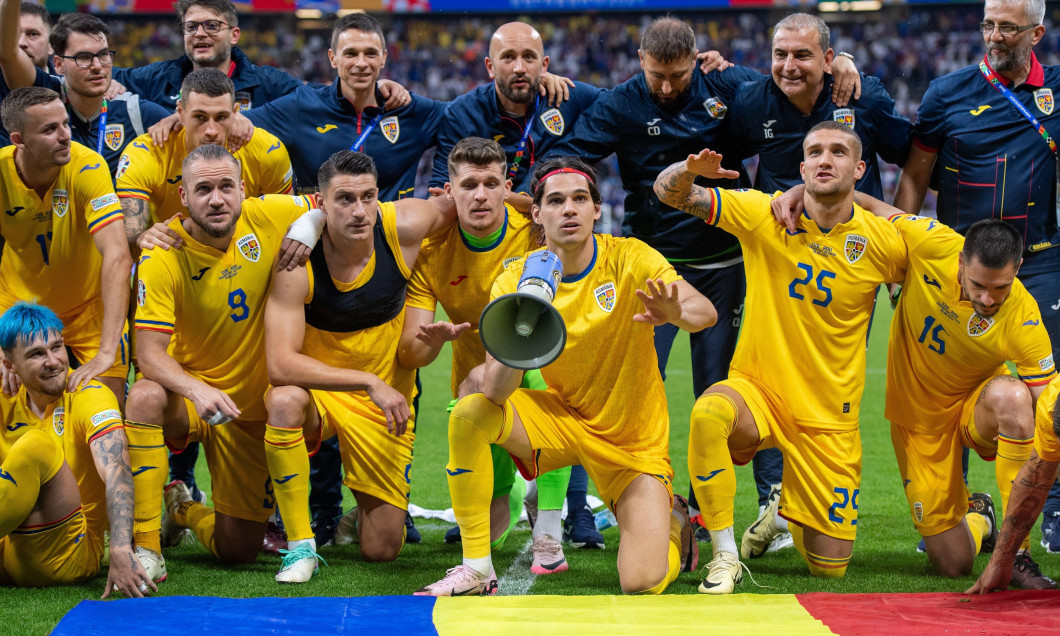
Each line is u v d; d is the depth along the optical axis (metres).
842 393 4.60
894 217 4.71
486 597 4.11
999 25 5.49
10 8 5.54
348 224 4.50
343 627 3.66
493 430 4.28
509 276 4.37
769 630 3.54
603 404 4.42
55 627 3.65
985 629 3.55
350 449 4.89
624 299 4.34
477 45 32.69
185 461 6.09
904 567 4.85
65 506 4.28
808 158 4.54
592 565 4.95
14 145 4.95
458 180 4.78
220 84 5.24
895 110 5.83
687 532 4.71
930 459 4.74
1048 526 5.27
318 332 4.85
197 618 3.76
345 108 6.06
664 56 5.52
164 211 5.54
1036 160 5.59
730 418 4.44
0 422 4.43
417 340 4.91
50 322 4.30
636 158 5.96
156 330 4.60
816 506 4.60
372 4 28.39
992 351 4.51
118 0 26.27
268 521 5.37
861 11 31.72
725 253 5.88
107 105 6.00
